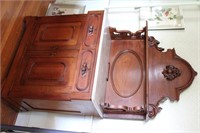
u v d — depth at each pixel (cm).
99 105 135
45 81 132
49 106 144
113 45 172
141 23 186
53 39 149
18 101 138
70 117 155
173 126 139
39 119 158
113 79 158
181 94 149
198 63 158
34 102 138
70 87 126
